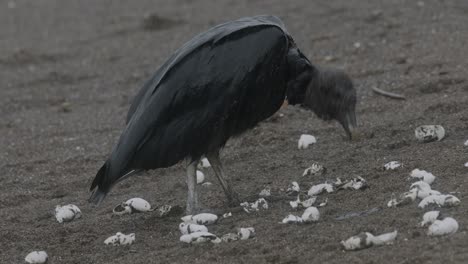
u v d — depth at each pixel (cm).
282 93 1073
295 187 1126
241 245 931
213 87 1024
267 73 1035
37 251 1003
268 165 1259
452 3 2102
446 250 832
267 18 1077
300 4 2350
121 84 1894
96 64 2083
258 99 1046
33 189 1304
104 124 1617
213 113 1030
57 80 1988
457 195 982
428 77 1545
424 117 1337
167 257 942
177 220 1081
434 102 1398
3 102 1845
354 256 859
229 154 1326
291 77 1068
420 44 1791
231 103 1028
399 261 830
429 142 1216
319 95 1073
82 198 1234
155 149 1044
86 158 1420
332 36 1977
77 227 1097
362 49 1839
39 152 1496
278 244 923
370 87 1570
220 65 1026
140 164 1051
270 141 1360
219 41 1034
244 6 2441
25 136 1599
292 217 983
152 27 2358
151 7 2650
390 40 1873
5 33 2584
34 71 2083
